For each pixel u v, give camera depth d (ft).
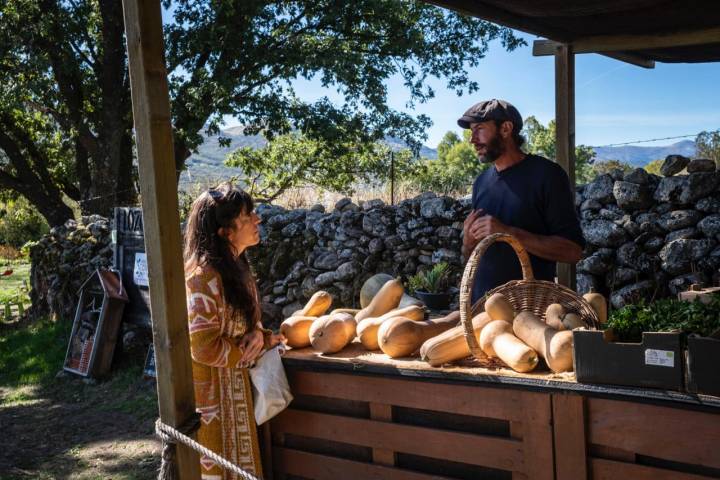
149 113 6.41
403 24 47.32
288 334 9.09
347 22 45.29
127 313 21.68
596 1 12.01
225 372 8.10
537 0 11.91
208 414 7.99
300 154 55.21
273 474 9.07
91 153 43.55
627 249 17.75
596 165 31.53
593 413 6.79
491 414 7.38
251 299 8.16
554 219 9.71
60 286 28.94
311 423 8.68
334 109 47.01
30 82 40.47
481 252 7.68
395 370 7.88
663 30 14.61
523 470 7.20
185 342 6.88
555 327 7.66
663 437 6.40
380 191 28.04
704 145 20.93
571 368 7.09
